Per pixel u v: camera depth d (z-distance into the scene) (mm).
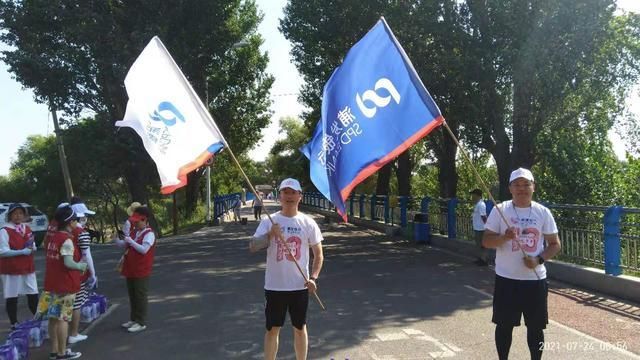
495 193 18656
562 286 9469
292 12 20453
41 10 19922
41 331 6844
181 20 21312
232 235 22047
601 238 9492
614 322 7020
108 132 21594
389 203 21531
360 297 8906
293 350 6188
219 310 8242
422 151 26281
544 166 15688
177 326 7355
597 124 16281
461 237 15133
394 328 6969
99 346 6531
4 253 7387
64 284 6094
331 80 5629
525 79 14344
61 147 21281
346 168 5496
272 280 4961
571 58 14102
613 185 13352
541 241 4855
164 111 5480
